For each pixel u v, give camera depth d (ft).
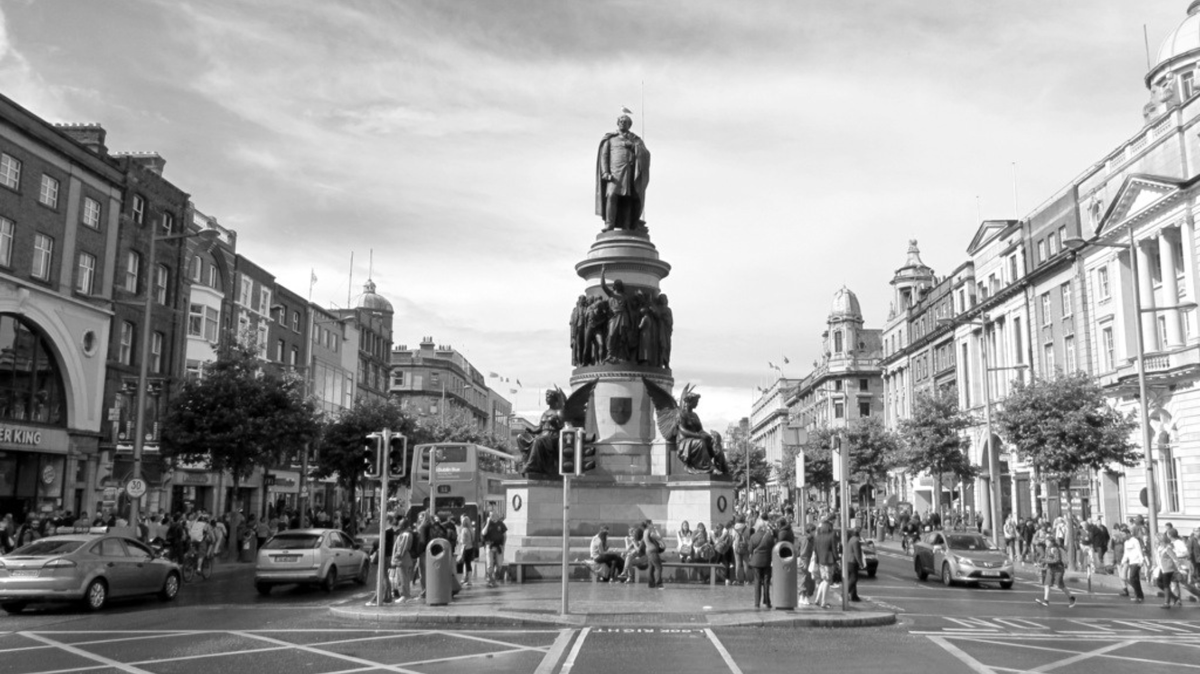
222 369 130.00
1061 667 43.01
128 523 102.17
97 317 132.77
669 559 83.35
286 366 186.19
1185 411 136.77
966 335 226.99
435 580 63.67
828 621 57.82
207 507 173.06
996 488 155.53
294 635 51.88
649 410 97.09
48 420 123.95
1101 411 124.36
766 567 63.16
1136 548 80.89
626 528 91.30
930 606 72.95
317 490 231.91
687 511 90.89
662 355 100.07
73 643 48.60
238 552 127.85
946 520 193.67
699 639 50.57
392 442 66.08
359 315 270.87
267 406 127.85
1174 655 47.52
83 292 131.85
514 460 167.94
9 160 117.50
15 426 115.34
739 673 39.78
